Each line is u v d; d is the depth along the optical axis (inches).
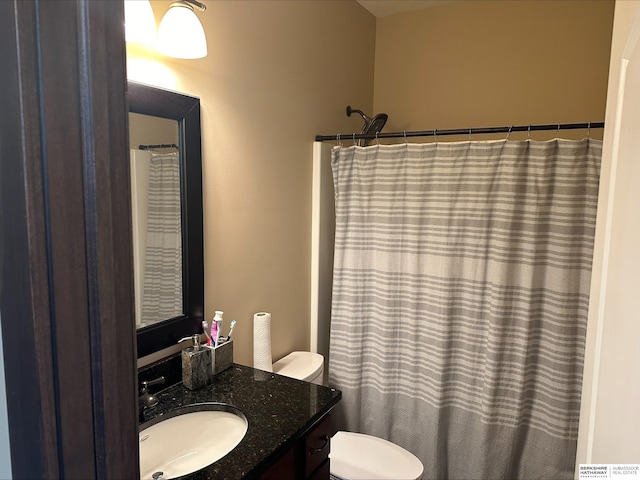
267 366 72.9
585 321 72.8
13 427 18.7
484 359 78.6
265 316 72.8
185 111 57.7
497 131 75.0
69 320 18.1
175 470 48.0
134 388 21.1
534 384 77.8
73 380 18.4
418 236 80.8
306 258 90.1
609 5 89.8
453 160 76.8
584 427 41.2
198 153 60.3
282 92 78.2
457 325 80.6
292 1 79.0
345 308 88.4
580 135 94.8
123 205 19.7
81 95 17.8
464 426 82.0
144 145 52.9
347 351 88.8
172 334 58.4
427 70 108.3
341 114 99.1
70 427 18.5
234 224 69.4
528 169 72.9
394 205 82.3
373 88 114.6
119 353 20.1
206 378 58.7
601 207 38.5
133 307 20.6
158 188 55.2
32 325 17.3
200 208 61.2
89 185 18.2
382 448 74.7
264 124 74.3
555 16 94.5
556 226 72.7
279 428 48.7
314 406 53.7
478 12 101.6
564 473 76.5
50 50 16.7
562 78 95.2
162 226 56.2
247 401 54.7
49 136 16.9
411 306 82.7
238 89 67.8
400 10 108.0
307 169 87.8
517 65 99.0
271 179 77.2
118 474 20.6
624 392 25.8
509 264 74.9
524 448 79.8
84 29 17.6
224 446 51.0
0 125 16.7
